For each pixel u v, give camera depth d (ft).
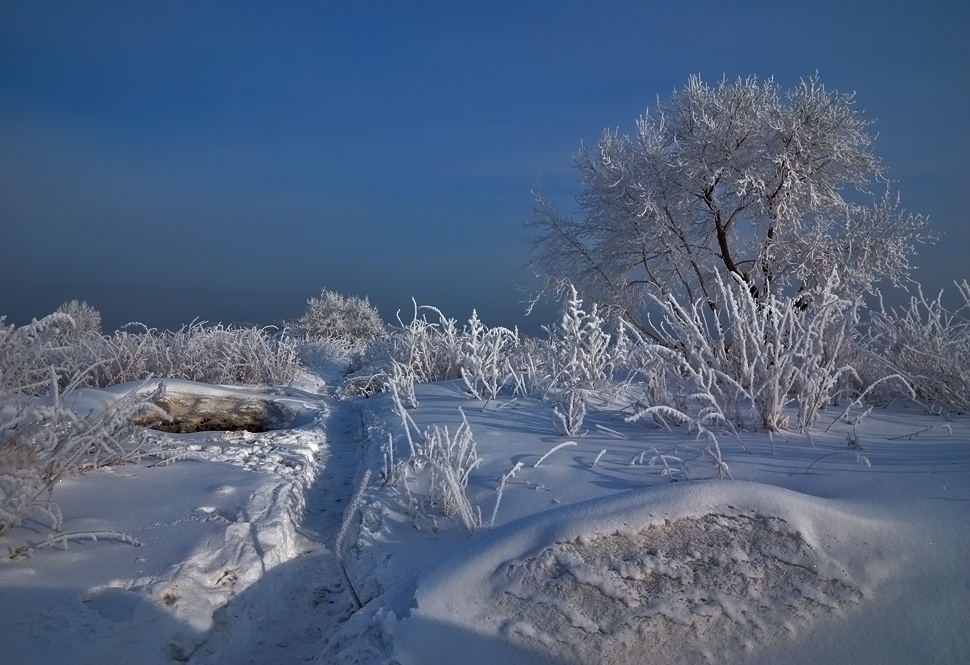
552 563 10.31
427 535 13.85
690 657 9.58
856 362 22.22
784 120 49.73
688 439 17.54
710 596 9.91
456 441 16.43
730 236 54.70
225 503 16.01
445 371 36.91
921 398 21.26
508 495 14.83
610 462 16.10
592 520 10.70
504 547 10.70
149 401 17.76
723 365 18.99
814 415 17.95
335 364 58.90
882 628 9.39
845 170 50.67
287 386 39.19
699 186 51.11
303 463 20.86
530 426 21.21
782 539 10.30
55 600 10.78
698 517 10.66
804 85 50.03
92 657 9.57
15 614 10.36
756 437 17.12
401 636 9.84
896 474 12.97
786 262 49.78
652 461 14.94
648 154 51.90
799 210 50.52
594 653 9.67
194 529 14.08
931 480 12.41
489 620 10.00
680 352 19.01
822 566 10.00
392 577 12.06
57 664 9.27
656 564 10.16
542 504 14.02
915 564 9.96
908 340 21.35
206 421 30.37
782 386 17.94
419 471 17.08
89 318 61.77
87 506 15.47
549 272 56.44
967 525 10.44
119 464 19.19
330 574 14.25
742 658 9.48
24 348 14.88
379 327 95.04
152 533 13.85
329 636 11.58
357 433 26.66
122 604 10.77
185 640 10.67
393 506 15.29
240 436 24.54
